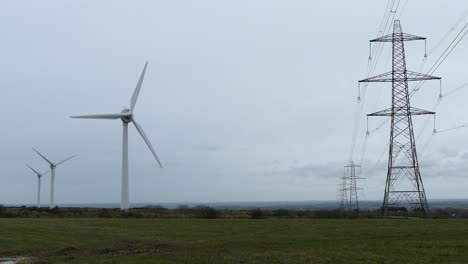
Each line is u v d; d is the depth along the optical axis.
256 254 34.91
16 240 45.12
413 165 73.31
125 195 92.19
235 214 90.50
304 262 30.45
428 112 71.88
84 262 32.91
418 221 62.91
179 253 37.12
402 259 30.52
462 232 47.19
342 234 49.09
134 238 48.91
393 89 72.56
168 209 102.62
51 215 87.00
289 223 62.69
